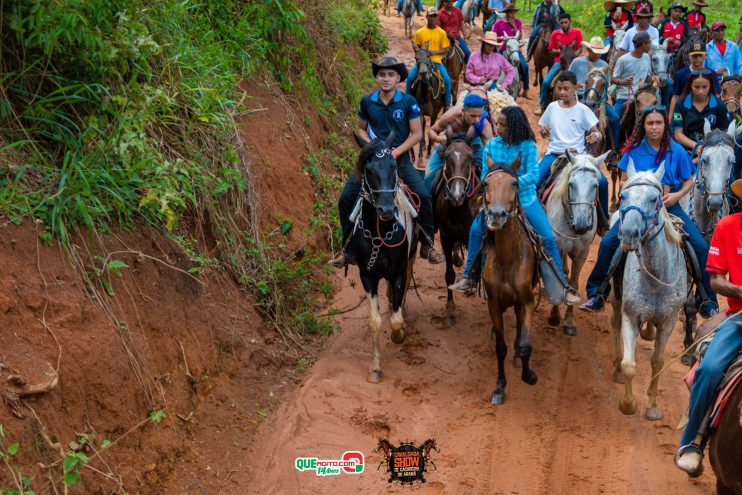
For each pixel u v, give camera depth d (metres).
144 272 6.73
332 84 13.40
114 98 6.93
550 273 7.46
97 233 6.39
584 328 8.89
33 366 5.29
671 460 6.60
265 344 7.89
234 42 10.26
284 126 10.67
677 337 8.66
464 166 8.16
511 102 10.04
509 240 6.93
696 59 11.79
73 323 5.75
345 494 6.17
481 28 25.36
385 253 7.57
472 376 7.93
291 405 7.20
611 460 6.61
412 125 8.24
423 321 9.04
